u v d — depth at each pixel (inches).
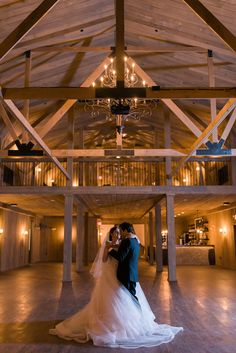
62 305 211.5
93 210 524.4
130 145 557.0
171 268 331.9
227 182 398.0
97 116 415.2
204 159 368.5
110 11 253.1
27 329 156.0
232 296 244.2
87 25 256.1
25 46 248.7
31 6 203.5
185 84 332.8
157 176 394.9
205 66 289.6
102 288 144.9
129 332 136.8
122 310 139.5
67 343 135.2
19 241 506.6
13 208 471.5
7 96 149.8
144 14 254.1
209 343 135.3
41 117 363.9
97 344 132.0
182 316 181.3
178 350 126.9
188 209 524.7
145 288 284.5
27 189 346.3
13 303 218.2
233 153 254.1
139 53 302.0
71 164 351.6
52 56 281.4
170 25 255.9
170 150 278.8
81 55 296.8
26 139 255.3
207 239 564.4
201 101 334.6
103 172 467.5
